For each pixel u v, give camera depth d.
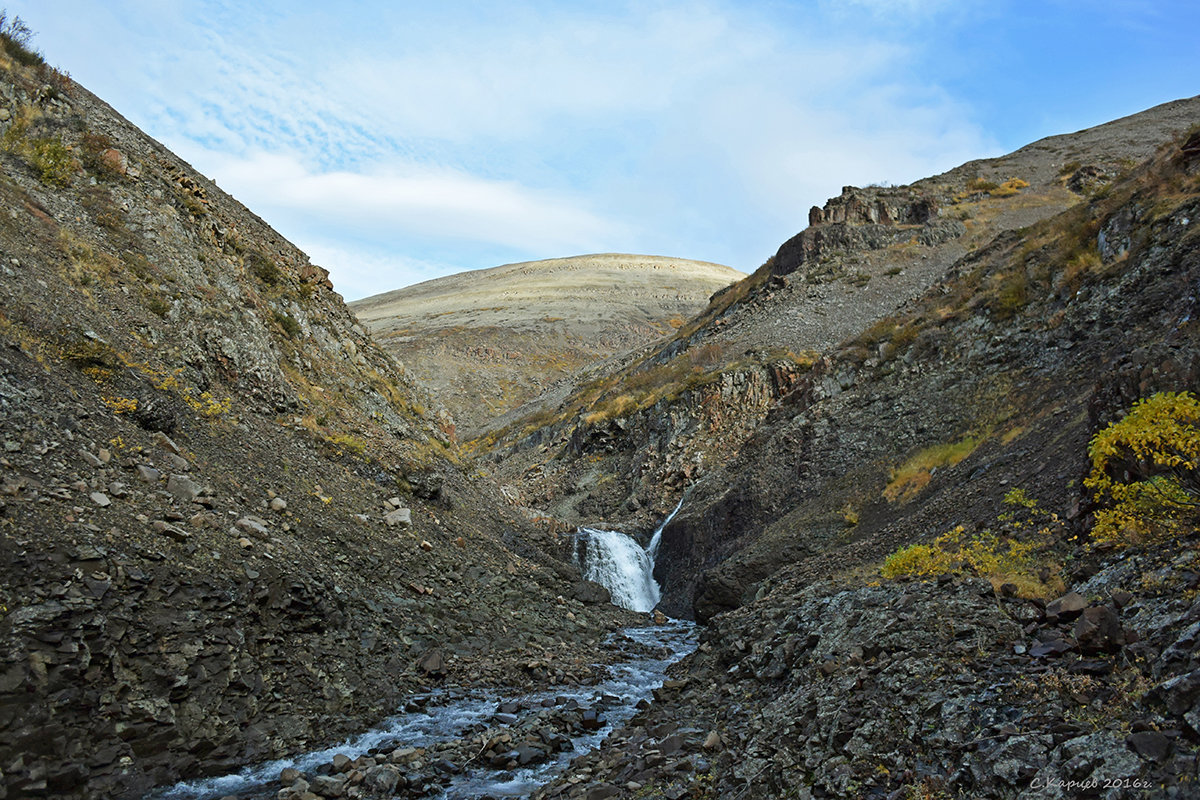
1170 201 21.20
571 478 42.84
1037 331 22.64
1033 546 9.86
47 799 6.79
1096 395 11.44
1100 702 4.99
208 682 8.71
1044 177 63.47
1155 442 7.32
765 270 59.66
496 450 59.38
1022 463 15.38
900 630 7.76
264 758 8.80
